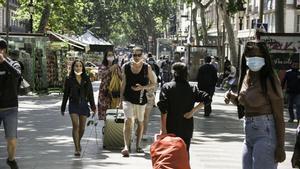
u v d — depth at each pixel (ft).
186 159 33.45
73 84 60.13
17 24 401.70
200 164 58.34
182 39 428.15
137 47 60.85
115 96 79.46
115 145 65.72
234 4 185.68
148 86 61.11
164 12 467.52
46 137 75.20
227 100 34.91
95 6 469.16
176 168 32.91
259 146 32.45
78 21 265.13
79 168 53.93
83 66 60.54
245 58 33.55
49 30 230.07
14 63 49.55
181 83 44.68
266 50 32.91
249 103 32.96
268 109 32.81
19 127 85.87
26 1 212.23
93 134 77.61
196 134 82.64
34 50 159.02
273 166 32.60
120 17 490.49
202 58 248.32
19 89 51.21
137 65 60.70
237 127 92.48
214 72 107.55
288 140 79.51
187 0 283.38
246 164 33.45
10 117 48.88
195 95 44.83
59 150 64.54
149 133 80.07
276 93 32.76
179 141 33.83
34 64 158.30
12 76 48.44
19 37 156.46
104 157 60.18
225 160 60.95
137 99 61.11
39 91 160.45
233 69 203.31
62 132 80.12
